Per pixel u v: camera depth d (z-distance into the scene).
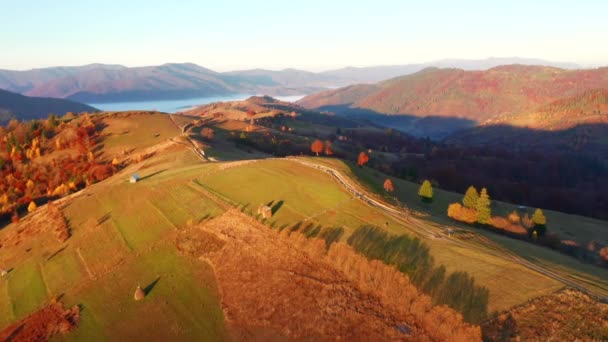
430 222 58.50
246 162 92.69
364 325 39.59
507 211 88.00
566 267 45.47
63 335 48.47
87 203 87.75
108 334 47.56
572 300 36.09
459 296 39.56
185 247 62.62
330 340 39.16
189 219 70.56
